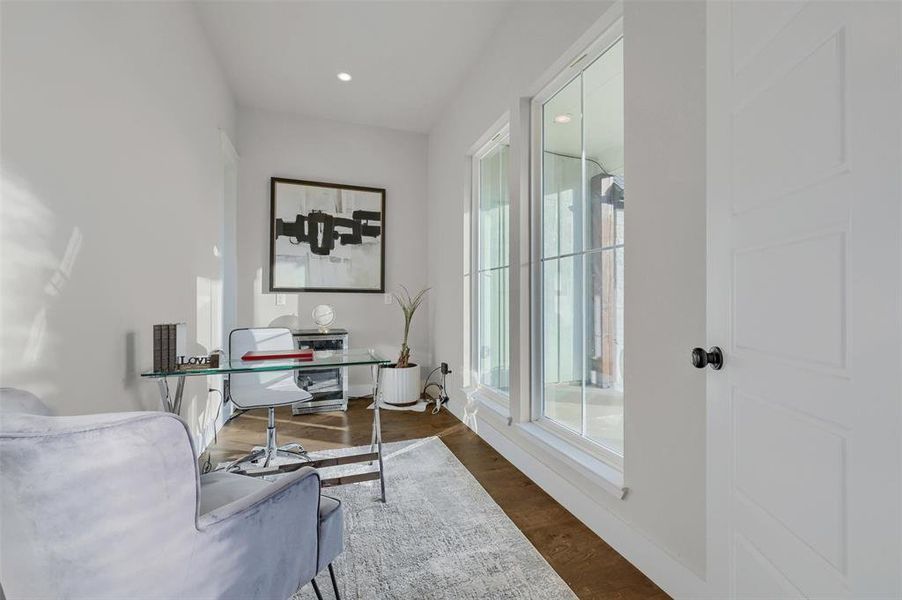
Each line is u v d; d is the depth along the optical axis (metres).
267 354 2.03
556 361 2.15
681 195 1.27
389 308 4.22
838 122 0.64
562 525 1.73
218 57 3.00
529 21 2.21
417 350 4.30
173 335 1.66
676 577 1.27
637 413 1.45
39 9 1.10
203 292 2.67
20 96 1.03
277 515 0.94
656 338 1.37
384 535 1.65
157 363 1.60
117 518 0.67
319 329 3.73
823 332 0.67
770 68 0.80
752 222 0.86
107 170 1.45
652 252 1.39
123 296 1.57
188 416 2.32
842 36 0.63
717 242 0.98
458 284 3.38
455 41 2.80
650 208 1.40
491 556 1.52
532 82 2.18
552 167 2.19
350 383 4.08
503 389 2.75
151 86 1.83
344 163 4.08
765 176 0.81
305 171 3.94
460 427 3.10
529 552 1.54
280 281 3.83
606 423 1.76
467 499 1.96
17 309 1.03
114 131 1.50
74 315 1.26
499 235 2.84
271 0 2.41
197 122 2.52
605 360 1.77
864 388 0.59
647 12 1.40
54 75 1.16
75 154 1.26
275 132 3.85
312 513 1.05
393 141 4.26
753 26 0.85
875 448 0.57
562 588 1.35
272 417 2.36
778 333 0.78
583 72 1.93
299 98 3.62
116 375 1.52
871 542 0.58
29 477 0.60
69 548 0.64
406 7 2.47
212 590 0.81
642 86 1.43
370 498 1.96
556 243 2.14
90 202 1.35
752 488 0.86
